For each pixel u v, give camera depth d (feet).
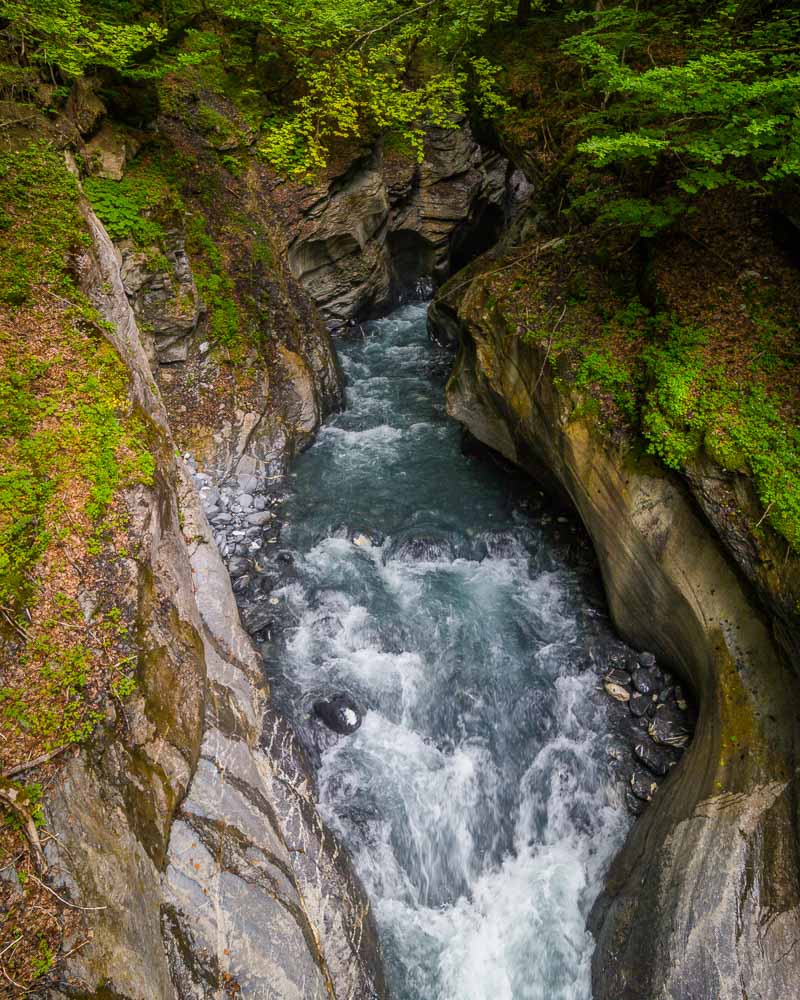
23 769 11.34
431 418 38.47
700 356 20.31
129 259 28.55
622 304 24.39
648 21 30.04
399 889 19.53
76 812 11.54
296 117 36.68
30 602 13.62
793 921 14.05
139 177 31.01
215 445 31.86
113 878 11.50
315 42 36.70
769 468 16.94
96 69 30.63
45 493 15.31
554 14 39.24
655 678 23.00
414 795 20.99
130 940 11.25
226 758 16.66
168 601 16.92
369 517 30.78
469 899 19.85
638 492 20.54
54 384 17.78
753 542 16.90
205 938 13.17
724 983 13.97
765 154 18.39
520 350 25.50
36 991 9.66
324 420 37.99
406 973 17.98
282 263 39.22
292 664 23.90
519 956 18.38
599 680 23.58
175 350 31.68
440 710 23.20
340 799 20.43
